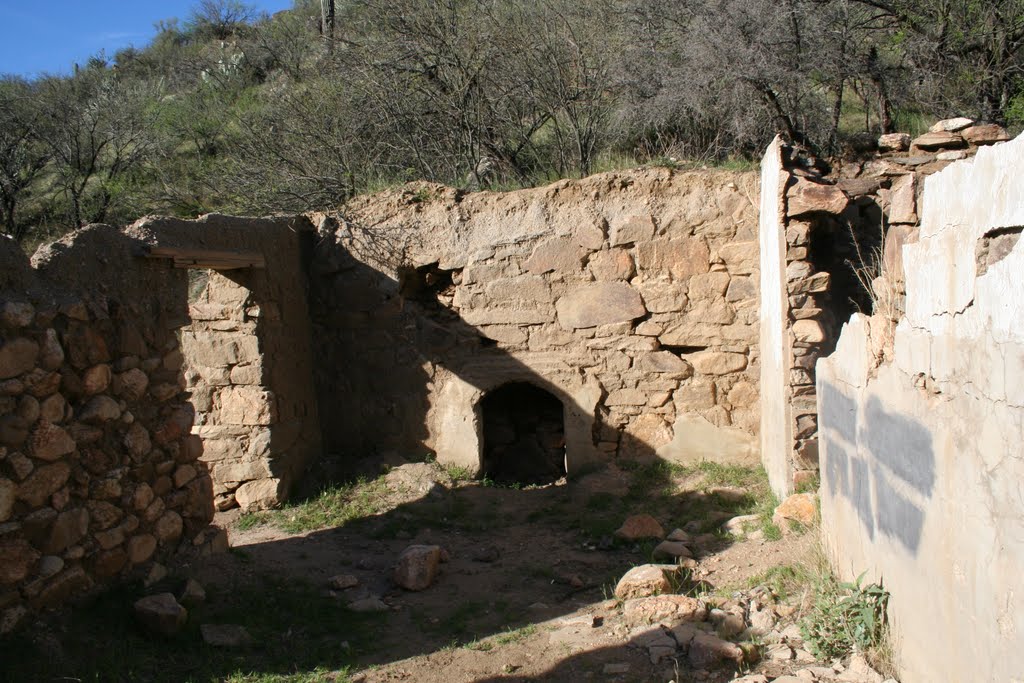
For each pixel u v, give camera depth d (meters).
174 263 6.18
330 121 14.14
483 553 7.12
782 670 4.33
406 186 9.58
